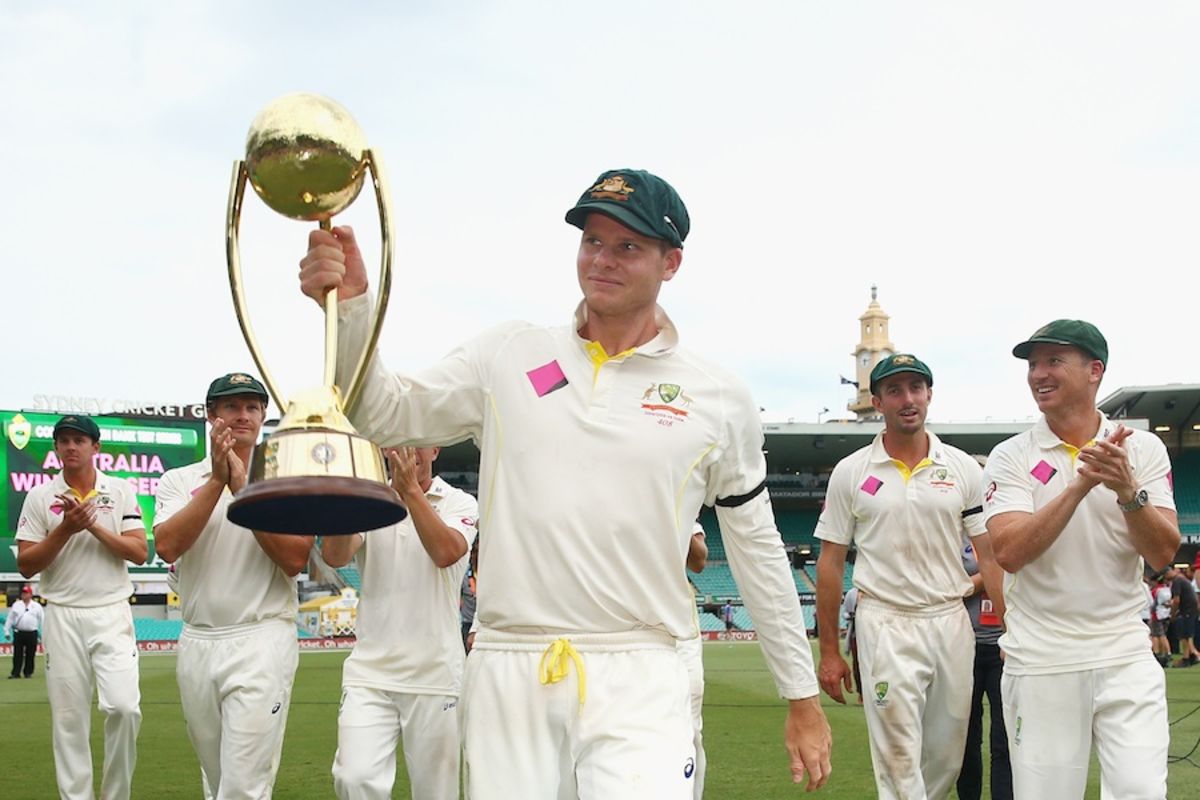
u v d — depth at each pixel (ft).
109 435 109.81
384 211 8.42
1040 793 15.84
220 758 18.90
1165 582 73.36
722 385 10.23
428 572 17.80
